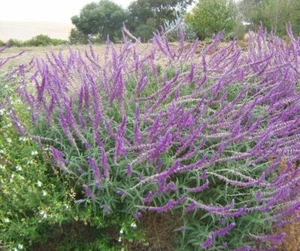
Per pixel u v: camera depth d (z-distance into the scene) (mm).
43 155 4035
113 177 3887
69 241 4105
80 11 27328
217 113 4109
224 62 5273
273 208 3852
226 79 4895
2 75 5551
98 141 3742
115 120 4422
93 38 26656
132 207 3762
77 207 3803
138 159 3697
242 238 3805
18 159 4086
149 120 4078
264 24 17234
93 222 3871
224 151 4055
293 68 5305
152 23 24062
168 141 3543
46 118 4242
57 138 4105
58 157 3643
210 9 15102
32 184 3824
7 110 4723
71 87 4785
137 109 3756
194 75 4750
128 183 3812
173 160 3832
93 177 3881
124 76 4984
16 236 3820
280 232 3887
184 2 25062
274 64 5527
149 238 4012
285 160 4000
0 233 3811
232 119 4309
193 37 14555
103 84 4562
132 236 3842
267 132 3926
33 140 4211
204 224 3932
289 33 6348
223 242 3707
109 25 26828
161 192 3594
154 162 3875
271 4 17406
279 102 4426
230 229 3508
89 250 3930
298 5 17109
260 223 3738
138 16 26312
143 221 4035
